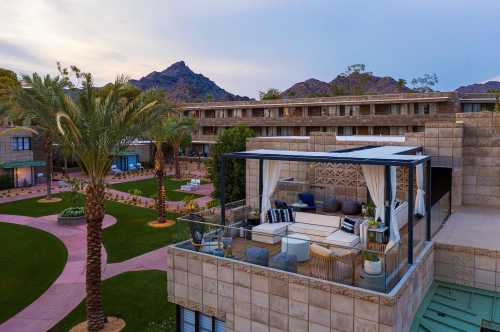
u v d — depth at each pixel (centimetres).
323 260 1016
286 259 1086
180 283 1290
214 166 3381
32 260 2184
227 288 1174
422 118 5138
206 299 1227
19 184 4731
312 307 1012
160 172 2953
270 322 1090
